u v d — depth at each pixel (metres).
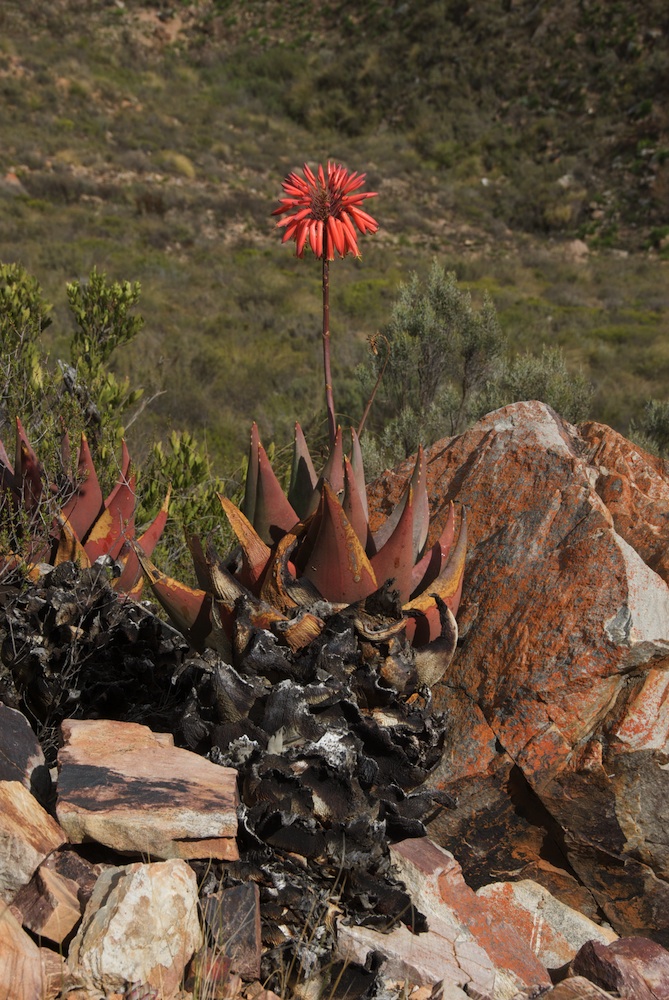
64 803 2.52
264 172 38.47
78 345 6.65
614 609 3.37
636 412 14.30
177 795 2.59
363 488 3.70
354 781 2.79
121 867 2.45
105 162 34.56
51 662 3.39
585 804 3.30
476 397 9.34
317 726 2.83
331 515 3.02
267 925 2.63
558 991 2.70
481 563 3.79
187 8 53.12
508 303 23.98
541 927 3.33
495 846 3.47
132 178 33.75
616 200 36.38
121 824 2.49
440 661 3.12
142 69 46.53
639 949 2.95
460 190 38.56
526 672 3.40
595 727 3.35
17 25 46.50
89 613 3.49
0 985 2.09
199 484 5.77
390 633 3.02
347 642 2.98
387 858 2.77
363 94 45.56
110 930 2.25
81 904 2.43
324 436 9.56
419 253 31.75
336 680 2.93
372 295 22.66
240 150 39.84
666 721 3.27
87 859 2.58
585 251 34.09
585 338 20.05
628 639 3.29
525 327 20.47
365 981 2.56
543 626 3.46
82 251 23.83
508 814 3.43
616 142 38.94
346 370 14.96
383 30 48.53
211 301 21.09
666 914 3.36
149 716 3.10
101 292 6.66
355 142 43.12
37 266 21.66
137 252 25.53
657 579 3.48
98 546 3.94
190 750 2.96
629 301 26.09
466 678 3.55
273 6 53.41
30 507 3.96
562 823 3.35
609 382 16.23
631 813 3.28
